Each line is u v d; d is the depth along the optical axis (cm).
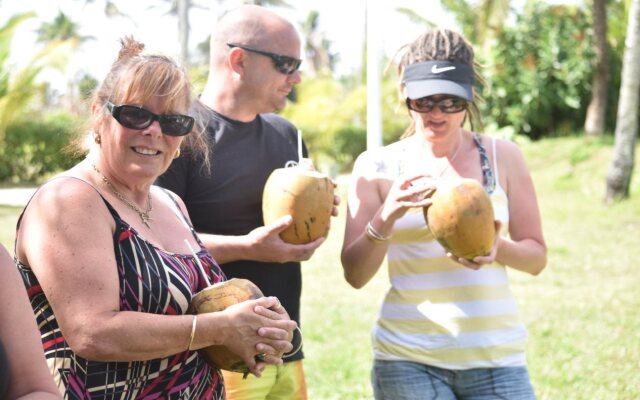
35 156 2661
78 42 2617
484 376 368
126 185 288
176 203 325
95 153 287
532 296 949
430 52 369
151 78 274
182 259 296
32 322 230
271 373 380
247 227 396
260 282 391
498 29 2428
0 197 2250
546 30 2461
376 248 367
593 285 1001
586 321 834
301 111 2597
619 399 620
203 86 418
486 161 385
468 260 353
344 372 683
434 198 349
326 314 885
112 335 256
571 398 618
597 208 1630
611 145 2153
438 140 376
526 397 367
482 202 346
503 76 2469
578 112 2506
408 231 372
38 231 262
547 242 1284
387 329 379
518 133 2491
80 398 264
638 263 1121
